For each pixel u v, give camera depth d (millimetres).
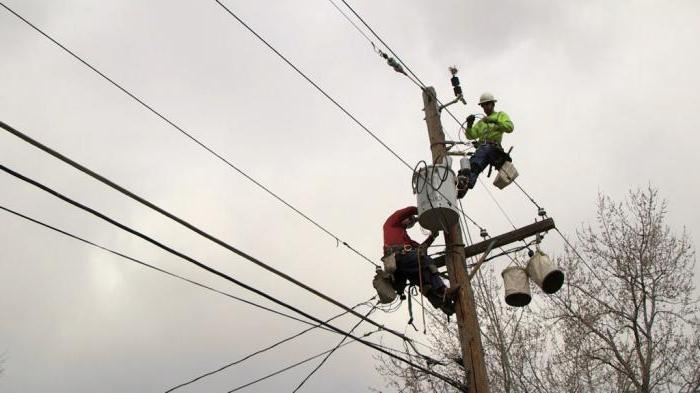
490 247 8945
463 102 10227
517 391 13234
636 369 13305
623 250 14375
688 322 13648
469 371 8047
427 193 8602
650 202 14820
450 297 8500
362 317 7926
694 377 13109
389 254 8586
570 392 13586
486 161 9594
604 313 13867
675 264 14125
